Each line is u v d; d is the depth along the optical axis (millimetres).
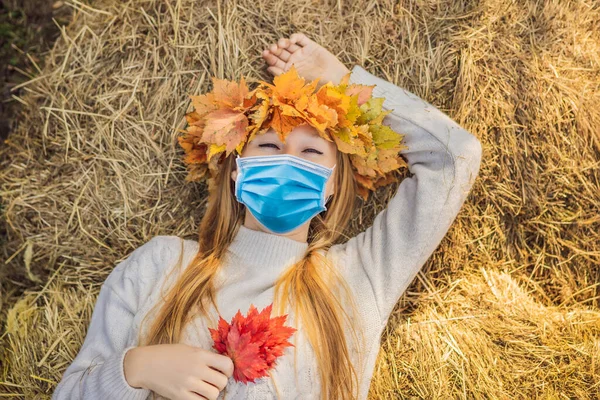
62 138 1797
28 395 1705
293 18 1780
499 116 1737
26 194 1804
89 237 1798
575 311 1736
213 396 1264
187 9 1778
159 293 1471
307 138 1427
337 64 1692
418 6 1779
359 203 1782
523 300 1744
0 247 1821
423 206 1481
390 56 1783
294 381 1359
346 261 1519
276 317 1327
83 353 1438
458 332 1687
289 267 1469
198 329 1406
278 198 1398
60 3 1898
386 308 1464
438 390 1634
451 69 1758
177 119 1780
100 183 1799
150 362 1288
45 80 1795
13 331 1751
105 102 1780
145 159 1796
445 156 1510
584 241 1755
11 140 1828
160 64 1787
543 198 1753
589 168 1737
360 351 1429
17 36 1916
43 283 1813
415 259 1482
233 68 1768
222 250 1515
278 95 1397
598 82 1754
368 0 1790
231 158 1531
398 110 1580
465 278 1769
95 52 1786
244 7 1776
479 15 1757
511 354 1656
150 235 1803
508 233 1797
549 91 1735
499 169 1753
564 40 1761
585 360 1643
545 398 1612
